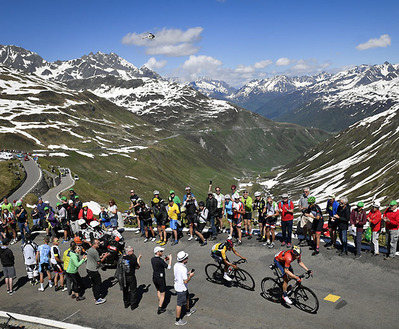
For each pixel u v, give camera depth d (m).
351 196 134.62
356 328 10.56
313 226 16.12
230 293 13.57
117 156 187.00
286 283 11.98
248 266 15.66
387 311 11.30
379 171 155.62
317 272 14.46
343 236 15.67
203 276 15.26
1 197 61.91
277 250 17.17
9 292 15.41
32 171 88.62
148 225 20.25
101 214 22.22
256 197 18.73
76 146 193.12
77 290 14.18
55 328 12.09
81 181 96.06
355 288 12.92
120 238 16.66
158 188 164.88
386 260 14.84
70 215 21.91
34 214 24.67
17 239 23.34
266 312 11.96
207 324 11.59
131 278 12.80
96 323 12.32
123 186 151.12
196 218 18.55
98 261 13.66
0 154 99.88
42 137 190.00
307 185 199.38
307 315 11.52
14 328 11.98
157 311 12.70
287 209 16.69
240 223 18.11
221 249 13.54
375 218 15.12
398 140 173.75
